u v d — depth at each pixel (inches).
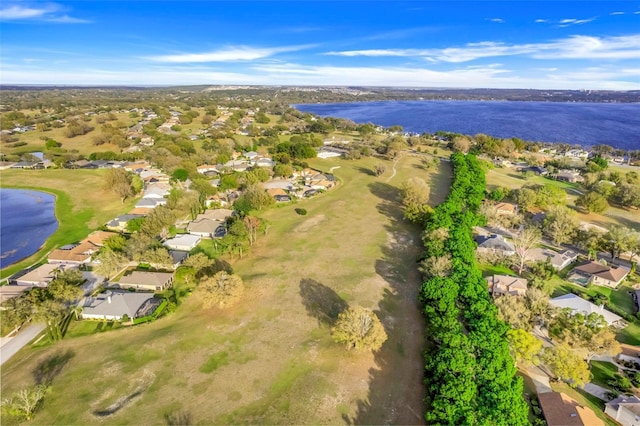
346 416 1668.3
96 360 2003.0
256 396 1769.2
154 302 2522.1
